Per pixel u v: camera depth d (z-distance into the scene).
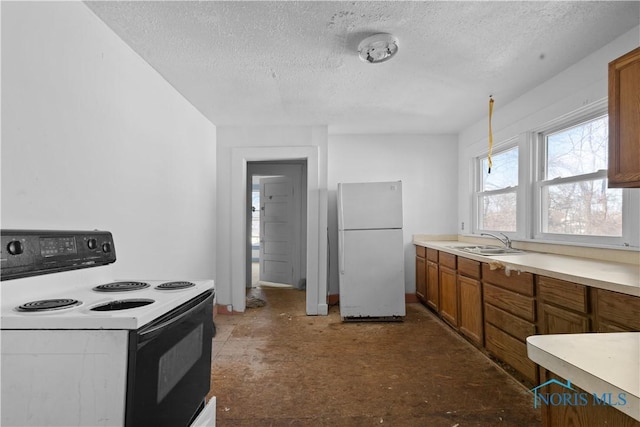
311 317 3.86
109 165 1.88
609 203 2.35
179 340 1.23
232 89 2.84
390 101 3.19
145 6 1.72
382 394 2.18
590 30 2.01
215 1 1.70
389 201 3.74
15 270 1.21
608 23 1.93
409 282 4.53
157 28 1.92
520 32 2.02
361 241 3.72
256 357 2.76
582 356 0.72
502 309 2.47
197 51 2.19
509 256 2.66
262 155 3.97
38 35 1.40
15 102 1.30
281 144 3.98
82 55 1.67
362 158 4.50
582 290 1.75
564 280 1.87
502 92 2.98
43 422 0.98
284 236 5.66
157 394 1.07
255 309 4.18
